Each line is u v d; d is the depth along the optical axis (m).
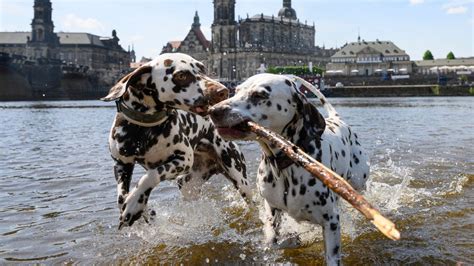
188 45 181.25
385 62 177.38
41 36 168.50
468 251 5.66
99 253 5.83
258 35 188.75
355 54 187.00
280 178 5.31
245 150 15.89
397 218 7.16
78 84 147.50
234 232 6.64
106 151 16.53
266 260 5.55
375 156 13.66
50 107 73.06
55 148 17.70
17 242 6.27
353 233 6.51
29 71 128.38
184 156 6.43
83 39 181.62
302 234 6.27
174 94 5.80
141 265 5.45
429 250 5.75
